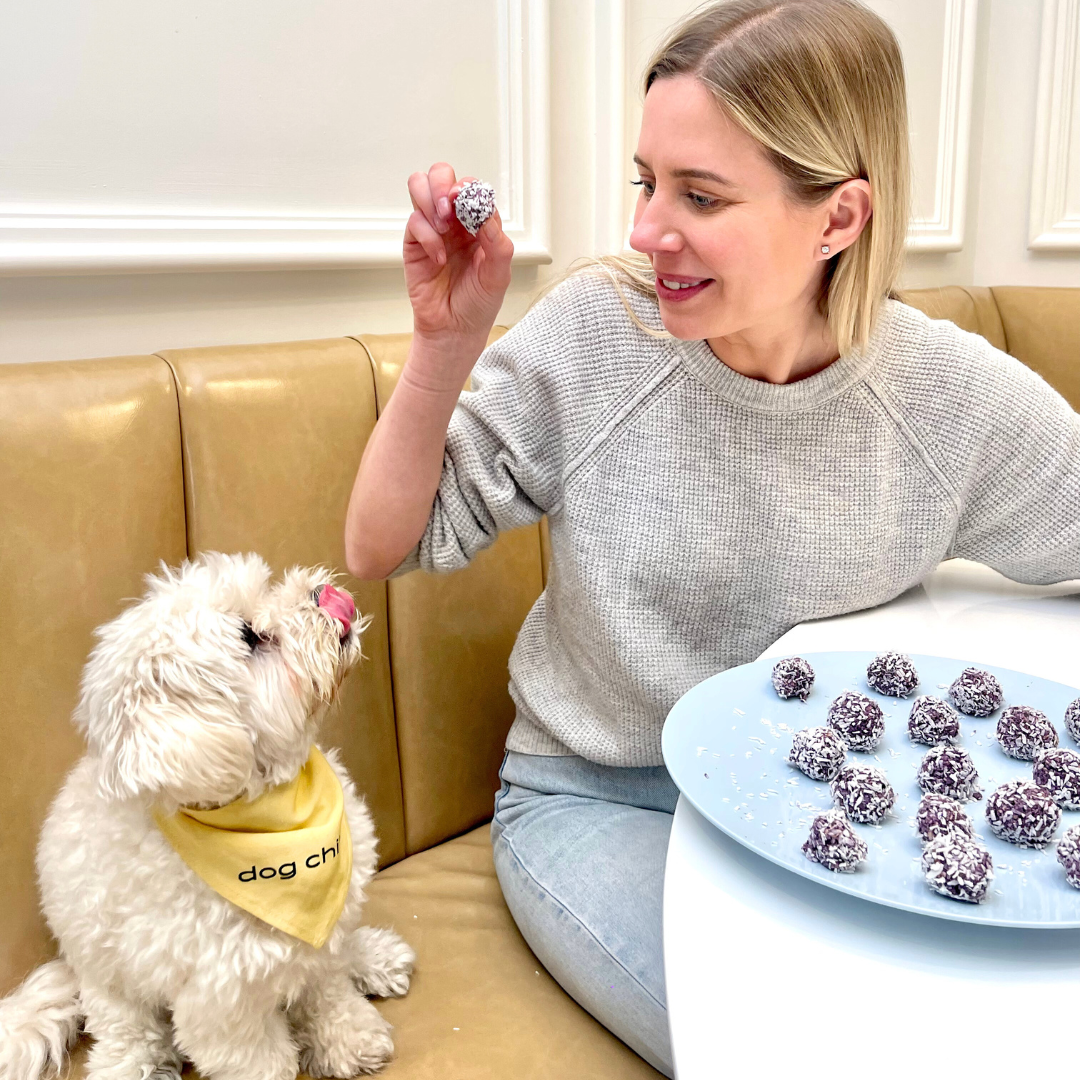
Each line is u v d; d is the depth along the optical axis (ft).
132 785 2.41
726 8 2.52
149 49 3.29
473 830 3.97
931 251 6.81
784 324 2.77
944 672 2.65
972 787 2.11
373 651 3.62
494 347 3.23
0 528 2.78
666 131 2.42
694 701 2.48
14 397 2.83
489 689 3.95
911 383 2.98
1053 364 6.63
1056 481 3.05
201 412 3.17
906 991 1.58
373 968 3.03
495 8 4.27
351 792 3.19
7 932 2.90
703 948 1.69
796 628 3.06
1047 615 3.17
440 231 2.46
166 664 2.50
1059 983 1.61
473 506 3.16
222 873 2.63
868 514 3.00
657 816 3.25
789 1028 1.51
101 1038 2.82
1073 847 1.80
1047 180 6.91
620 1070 2.72
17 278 3.16
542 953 3.05
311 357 3.46
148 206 3.39
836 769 2.16
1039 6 6.74
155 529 3.06
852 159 2.53
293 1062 2.89
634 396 3.01
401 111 4.03
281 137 3.68
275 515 3.32
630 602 3.07
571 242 4.97
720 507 2.98
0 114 3.03
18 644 2.83
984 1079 1.41
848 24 2.50
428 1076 2.71
